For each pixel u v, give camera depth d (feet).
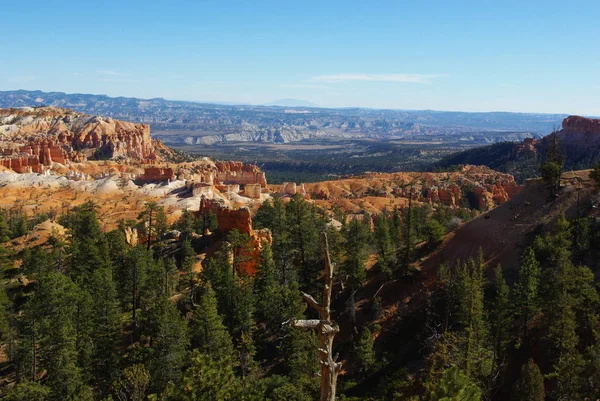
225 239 318.04
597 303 197.36
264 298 259.80
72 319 218.18
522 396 175.32
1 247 334.44
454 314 231.71
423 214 431.84
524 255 262.06
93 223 341.62
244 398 144.97
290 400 182.09
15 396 178.09
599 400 150.61
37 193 642.22
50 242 349.82
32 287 297.33
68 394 184.44
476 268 237.66
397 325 255.09
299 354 211.61
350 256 282.97
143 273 272.10
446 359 173.88
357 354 235.40
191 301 272.31
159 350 203.82
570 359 161.89
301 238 312.91
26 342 205.67
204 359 143.33
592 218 273.75
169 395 145.38
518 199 325.21
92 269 284.82
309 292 284.20
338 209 558.15
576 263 242.99
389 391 210.79
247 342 225.56
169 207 564.71
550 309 196.95
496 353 201.16
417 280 283.38
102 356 209.56
